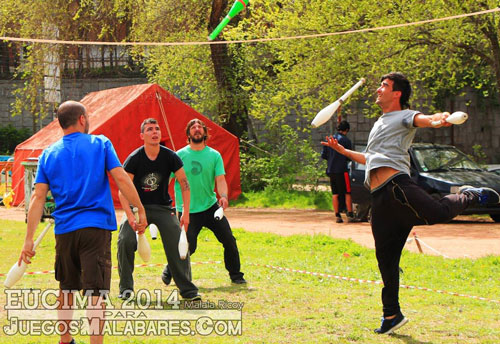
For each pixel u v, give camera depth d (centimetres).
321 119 642
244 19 2272
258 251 1175
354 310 718
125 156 1970
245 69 2641
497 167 2073
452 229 1516
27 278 899
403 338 605
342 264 1026
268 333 619
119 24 2836
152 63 2803
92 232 529
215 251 1170
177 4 2608
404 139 612
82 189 535
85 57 4009
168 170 774
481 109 3750
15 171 2180
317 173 2380
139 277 916
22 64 3503
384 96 629
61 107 554
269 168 2430
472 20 1839
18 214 1908
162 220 773
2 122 4312
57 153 542
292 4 2178
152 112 2012
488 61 1950
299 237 1303
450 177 1609
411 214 600
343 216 1905
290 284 868
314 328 637
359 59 2019
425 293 820
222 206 852
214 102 2595
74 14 2730
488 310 727
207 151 876
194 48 2667
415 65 2061
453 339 603
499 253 1145
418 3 1888
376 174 619
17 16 2736
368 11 1908
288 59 2131
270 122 2511
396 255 623
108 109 2042
